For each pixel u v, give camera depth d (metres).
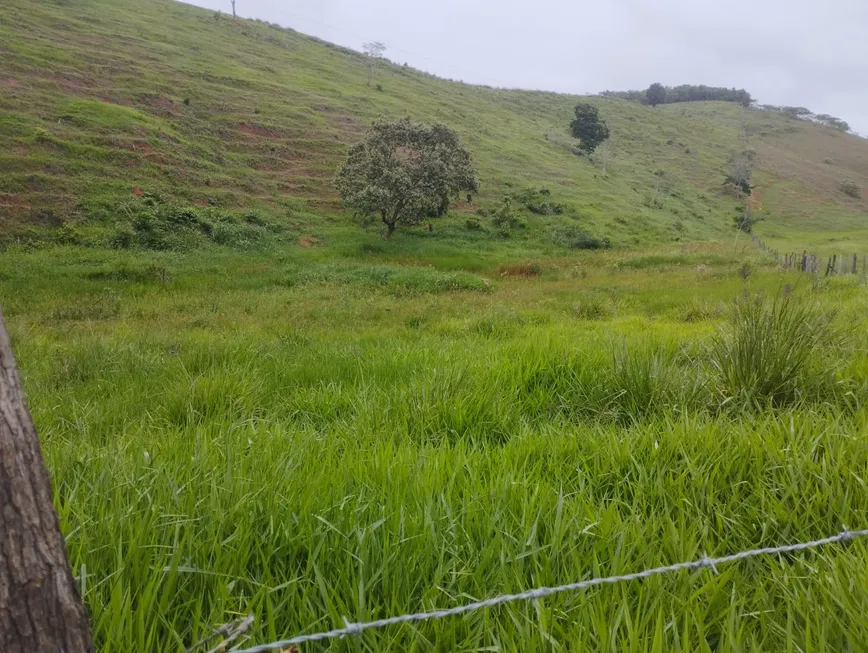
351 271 20.22
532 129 69.31
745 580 1.86
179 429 3.53
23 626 1.02
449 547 1.89
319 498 2.15
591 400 3.89
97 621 1.49
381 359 5.53
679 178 71.06
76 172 25.83
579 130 64.50
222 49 54.00
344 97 51.19
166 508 1.98
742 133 101.88
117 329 9.67
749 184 74.75
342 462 2.56
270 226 27.86
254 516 1.98
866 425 2.81
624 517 2.24
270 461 2.53
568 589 1.59
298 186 34.38
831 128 127.62
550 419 3.74
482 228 33.50
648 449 2.73
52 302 13.51
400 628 1.52
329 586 1.64
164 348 7.09
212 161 33.12
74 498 2.03
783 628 1.59
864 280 13.21
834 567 1.72
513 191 41.62
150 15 57.19
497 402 3.72
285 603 1.67
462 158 29.72
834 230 61.31
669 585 1.75
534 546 1.89
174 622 1.52
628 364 3.94
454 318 10.88
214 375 4.43
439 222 33.50
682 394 3.57
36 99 30.23
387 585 1.70
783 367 3.55
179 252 22.03
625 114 99.06
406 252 26.61
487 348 6.04
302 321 10.77
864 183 88.69
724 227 52.66
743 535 2.07
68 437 3.38
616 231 37.38
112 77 37.28
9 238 20.59
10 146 25.61
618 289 15.76
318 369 5.25
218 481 2.25
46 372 5.32
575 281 20.08
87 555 1.70
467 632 1.57
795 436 2.69
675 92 153.00
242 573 1.75
